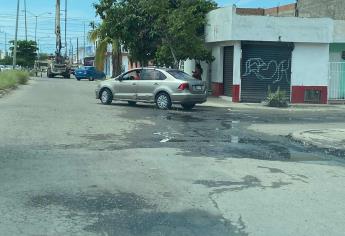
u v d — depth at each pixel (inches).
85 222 241.0
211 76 1209.4
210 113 812.0
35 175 332.5
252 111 884.6
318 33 1057.5
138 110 816.9
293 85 1072.8
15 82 1373.0
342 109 962.7
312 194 300.8
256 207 270.2
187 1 1145.4
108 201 276.4
